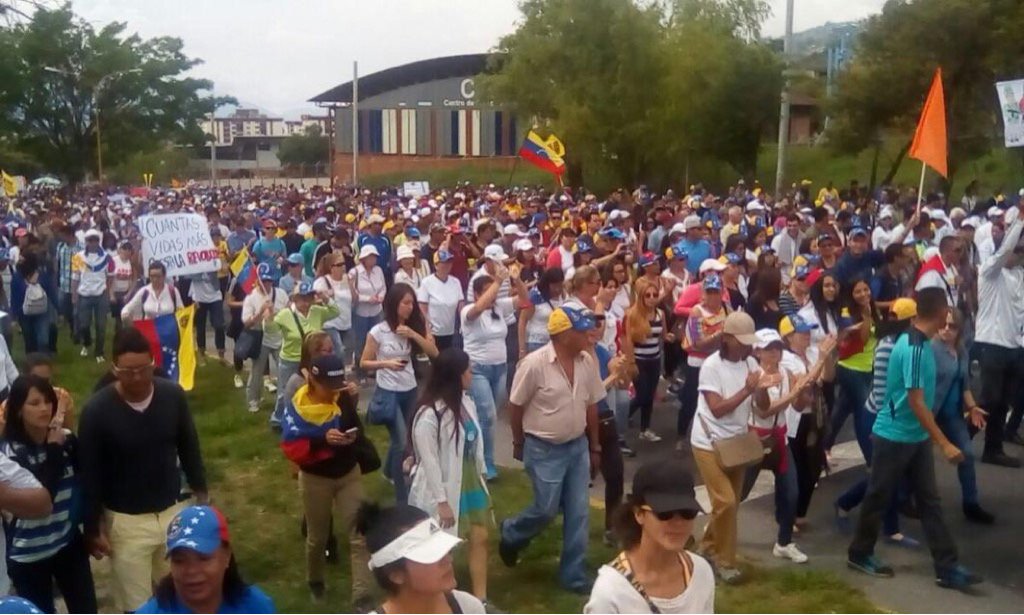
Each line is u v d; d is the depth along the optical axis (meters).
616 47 47.06
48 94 70.56
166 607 4.20
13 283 14.87
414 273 13.41
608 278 10.78
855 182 33.81
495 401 10.02
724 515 7.26
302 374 6.99
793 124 55.94
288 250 19.19
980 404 10.12
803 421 8.15
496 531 8.34
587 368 7.11
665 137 47.22
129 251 16.05
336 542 7.92
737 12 49.66
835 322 8.93
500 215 25.08
